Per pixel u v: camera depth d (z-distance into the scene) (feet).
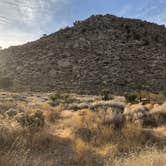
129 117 40.96
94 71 229.04
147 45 291.38
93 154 25.02
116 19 344.69
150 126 39.99
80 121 37.81
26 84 217.77
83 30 316.81
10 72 257.55
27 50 312.09
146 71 230.68
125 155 23.97
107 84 201.98
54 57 268.82
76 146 26.30
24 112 39.88
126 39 297.12
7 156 19.42
